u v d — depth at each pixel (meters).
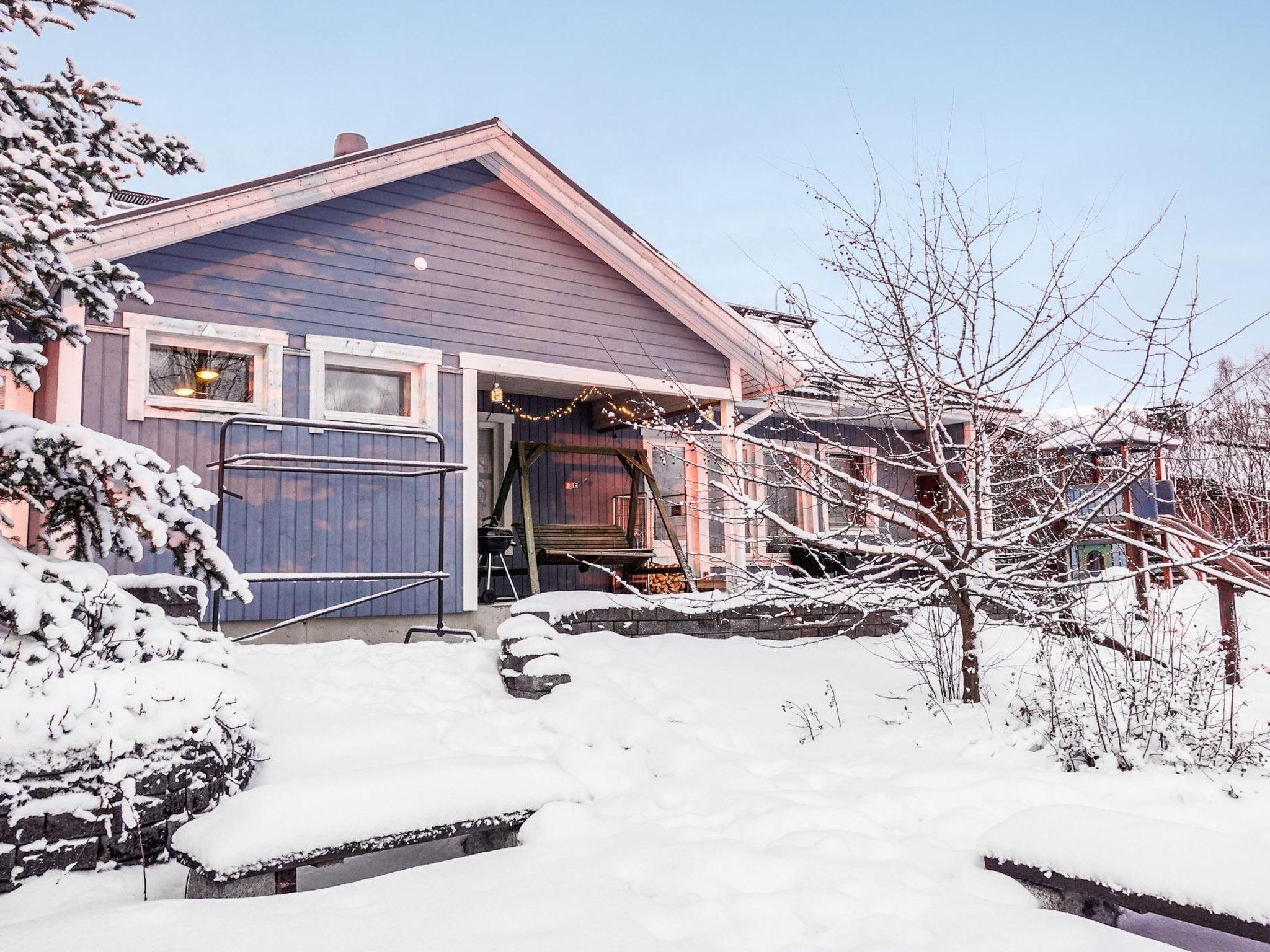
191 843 3.48
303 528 9.01
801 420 7.41
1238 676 6.59
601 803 4.68
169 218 8.27
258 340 8.85
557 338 10.71
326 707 5.75
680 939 2.88
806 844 3.75
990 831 3.59
